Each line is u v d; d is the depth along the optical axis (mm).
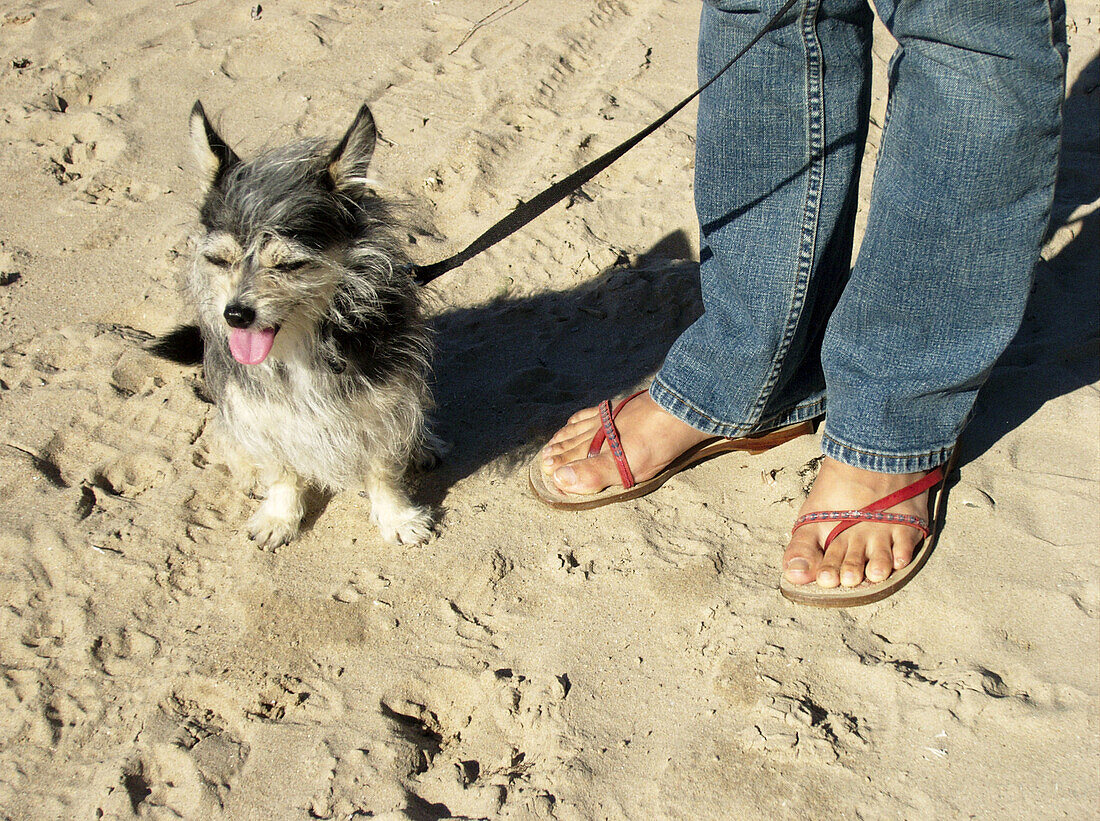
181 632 1334
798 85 1283
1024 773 1203
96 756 1262
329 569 1375
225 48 2111
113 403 1517
